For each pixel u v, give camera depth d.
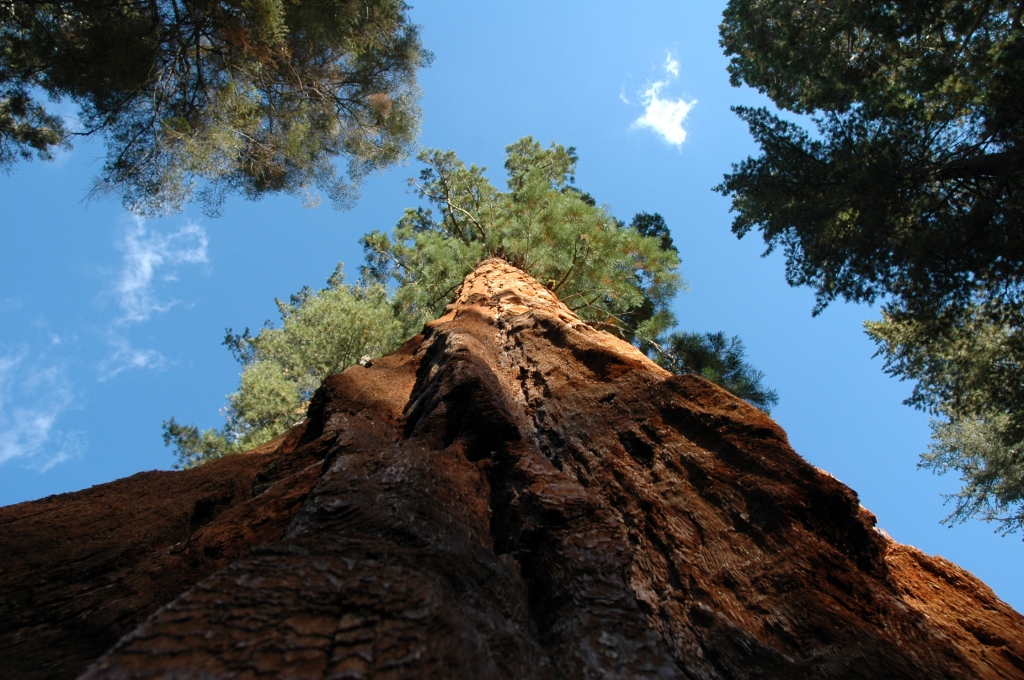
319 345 13.70
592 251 12.09
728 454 3.04
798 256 15.22
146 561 2.84
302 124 11.26
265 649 1.32
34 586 2.75
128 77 9.34
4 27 9.11
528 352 5.29
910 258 12.75
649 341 11.71
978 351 15.33
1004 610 2.78
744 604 2.33
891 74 14.36
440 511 2.39
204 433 14.34
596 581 2.11
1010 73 11.38
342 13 10.80
